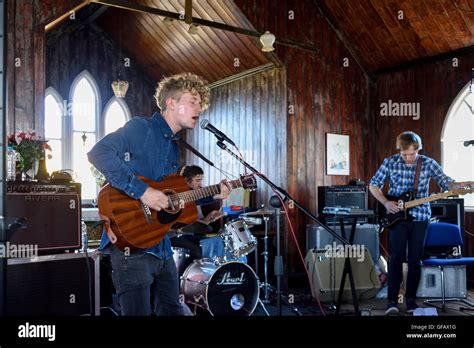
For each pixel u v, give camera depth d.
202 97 2.33
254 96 7.41
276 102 7.06
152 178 2.27
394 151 7.65
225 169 7.79
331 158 7.37
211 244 4.70
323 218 6.42
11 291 2.78
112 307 4.56
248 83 7.52
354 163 7.70
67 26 8.25
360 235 6.25
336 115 7.52
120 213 2.17
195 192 2.47
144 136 2.19
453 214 5.77
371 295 5.55
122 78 8.98
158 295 2.36
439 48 6.98
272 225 6.80
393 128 7.66
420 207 4.61
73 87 8.52
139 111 9.11
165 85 2.31
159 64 8.74
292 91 7.02
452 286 5.43
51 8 5.46
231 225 4.25
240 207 6.25
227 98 7.90
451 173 7.00
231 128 7.79
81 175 8.61
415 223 4.60
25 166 3.28
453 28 6.63
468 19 6.42
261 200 7.18
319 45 7.40
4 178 2.29
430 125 7.19
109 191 2.19
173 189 2.36
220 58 7.64
